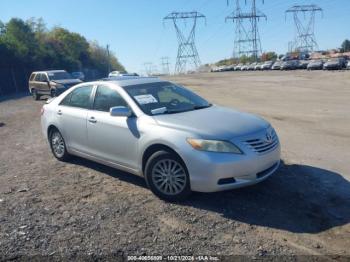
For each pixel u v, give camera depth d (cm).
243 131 475
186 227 421
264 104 1698
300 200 484
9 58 3766
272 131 523
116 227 426
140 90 583
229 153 452
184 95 619
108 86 600
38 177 622
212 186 454
